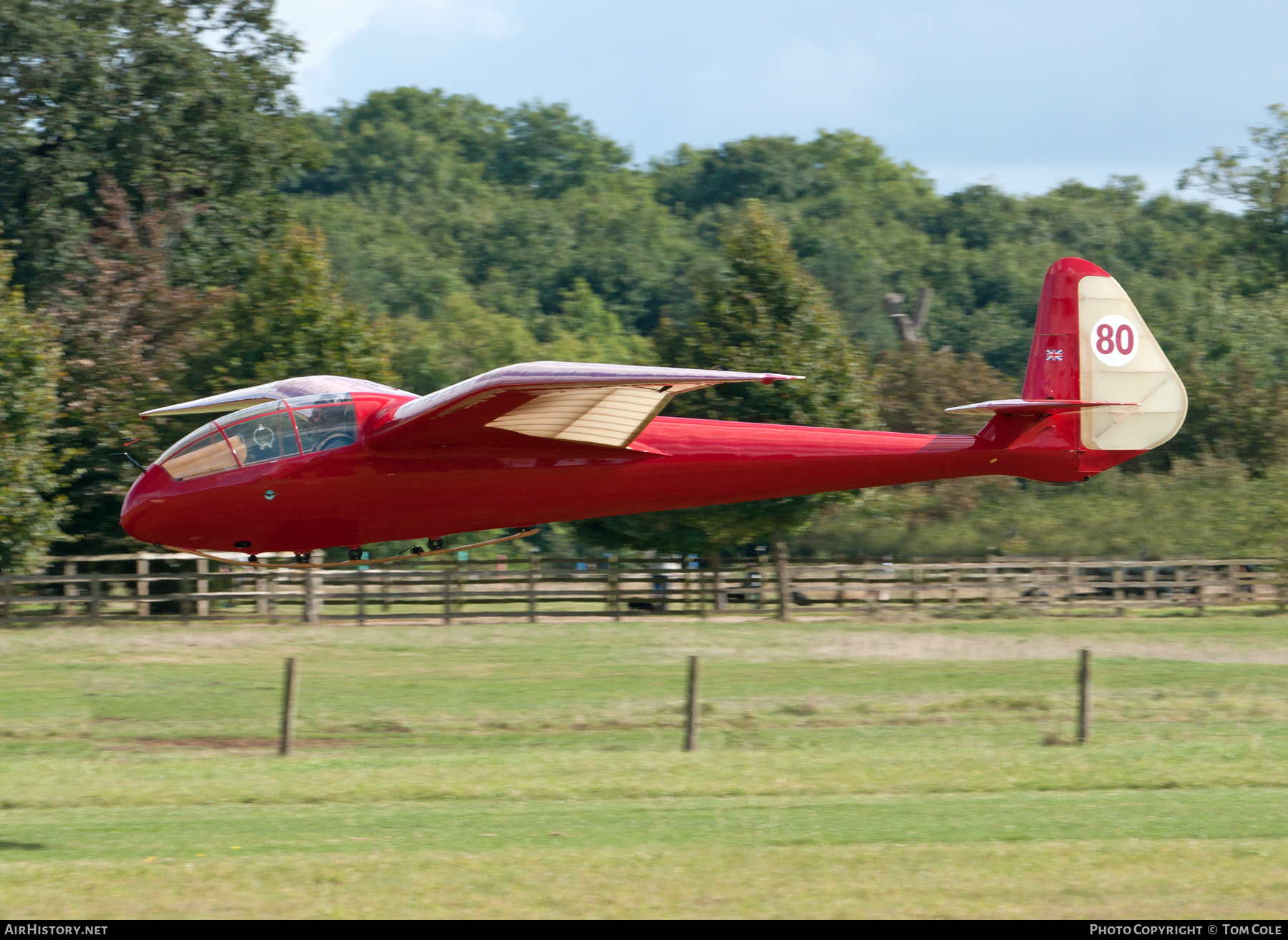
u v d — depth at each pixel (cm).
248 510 5181
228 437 5216
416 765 5647
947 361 16912
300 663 8956
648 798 4875
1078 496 13338
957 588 12194
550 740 6456
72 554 12325
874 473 5653
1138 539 12762
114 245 13938
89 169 15388
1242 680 8138
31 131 15275
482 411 4909
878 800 4753
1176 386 6188
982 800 4716
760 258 11881
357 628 10656
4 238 15162
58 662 8881
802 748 6069
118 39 16012
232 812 4688
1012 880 3444
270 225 18138
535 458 5238
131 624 10781
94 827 4388
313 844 4012
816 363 11662
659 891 3369
